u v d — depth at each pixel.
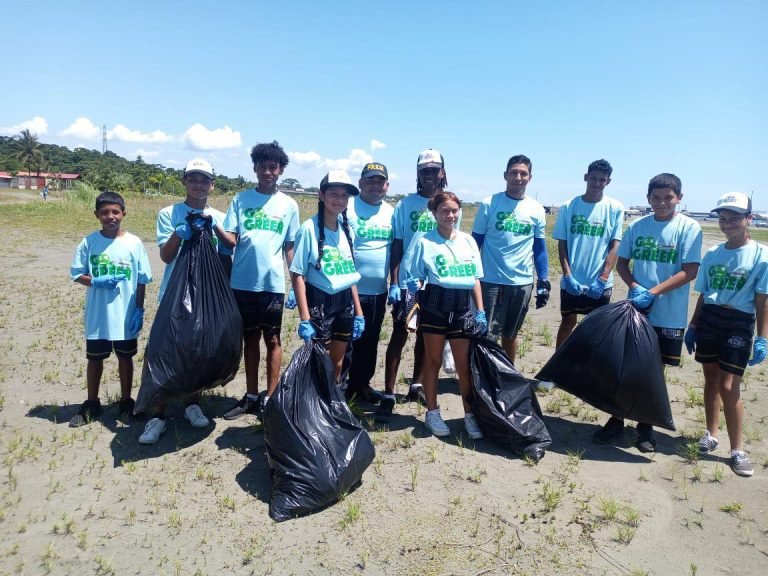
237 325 4.50
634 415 4.45
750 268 4.12
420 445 4.49
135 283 4.90
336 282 4.40
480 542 3.26
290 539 3.28
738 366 4.14
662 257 4.62
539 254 5.68
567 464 4.24
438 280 4.48
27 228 23.05
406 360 6.90
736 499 3.76
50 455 4.26
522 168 5.32
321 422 3.84
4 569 3.00
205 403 5.31
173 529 3.37
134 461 4.20
